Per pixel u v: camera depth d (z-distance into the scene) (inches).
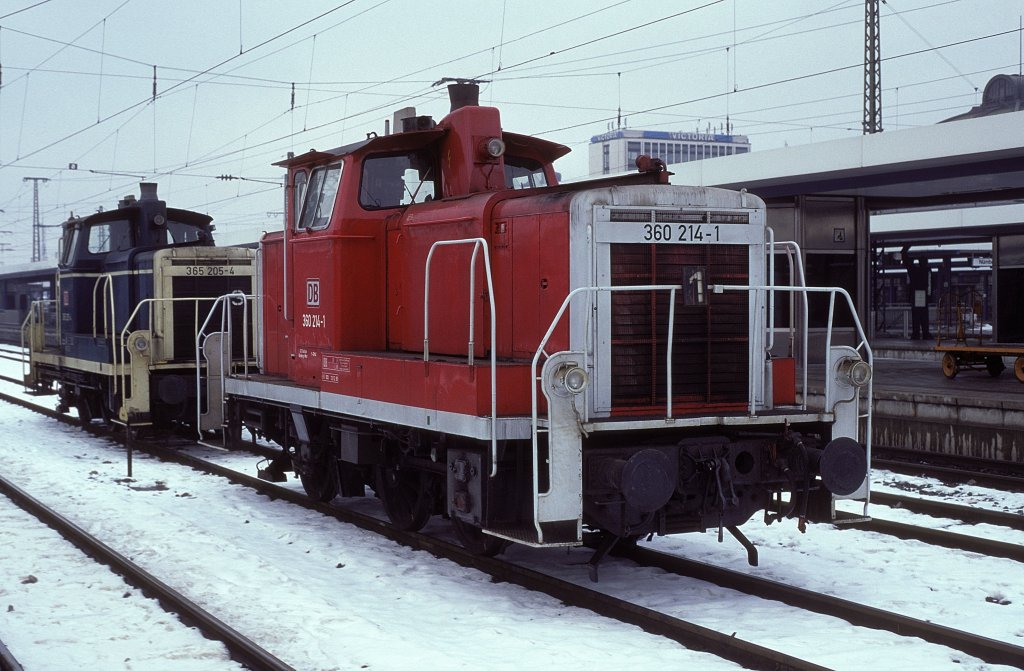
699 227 252.7
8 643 209.0
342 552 289.7
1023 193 728.3
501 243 269.6
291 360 358.0
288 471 423.2
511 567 256.7
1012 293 934.4
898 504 351.6
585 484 231.5
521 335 263.1
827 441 254.5
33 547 297.3
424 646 203.9
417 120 318.0
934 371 704.4
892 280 1584.6
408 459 300.2
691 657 198.1
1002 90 1184.2
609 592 244.4
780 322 733.9
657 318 250.2
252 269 539.2
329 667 192.7
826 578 257.3
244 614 227.3
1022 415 438.9
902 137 557.0
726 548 290.8
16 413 687.1
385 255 322.0
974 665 191.5
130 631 218.2
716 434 251.1
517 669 191.2
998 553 278.4
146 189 578.9
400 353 308.3
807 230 732.7
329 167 329.4
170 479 421.4
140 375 505.7
